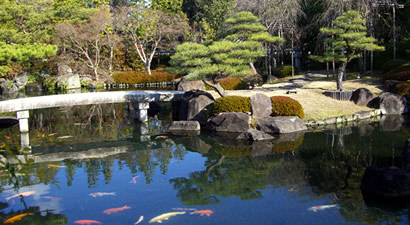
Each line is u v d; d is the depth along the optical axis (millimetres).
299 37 20781
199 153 7254
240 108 9680
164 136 8945
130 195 5004
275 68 20031
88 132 9648
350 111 10586
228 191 5105
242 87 16500
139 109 11133
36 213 4457
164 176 5820
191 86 14984
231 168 6203
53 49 11359
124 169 6234
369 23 15977
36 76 22719
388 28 18031
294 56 21781
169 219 4219
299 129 9164
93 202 4777
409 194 4703
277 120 9047
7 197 5000
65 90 20953
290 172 5887
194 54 9383
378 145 7363
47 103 10070
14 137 9102
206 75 10438
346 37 11547
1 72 12609
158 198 4883
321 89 12953
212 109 10109
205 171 6062
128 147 7891
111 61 25312
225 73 9492
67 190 5230
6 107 9391
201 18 30078
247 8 19156
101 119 11750
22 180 5711
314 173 5809
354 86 13258
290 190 5082
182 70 9672
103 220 4227
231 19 11469
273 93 12266
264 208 4508
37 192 5176
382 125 9383
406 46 17188
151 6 28891
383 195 4750
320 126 9609
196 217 4266
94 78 24453
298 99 11352
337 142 7766
